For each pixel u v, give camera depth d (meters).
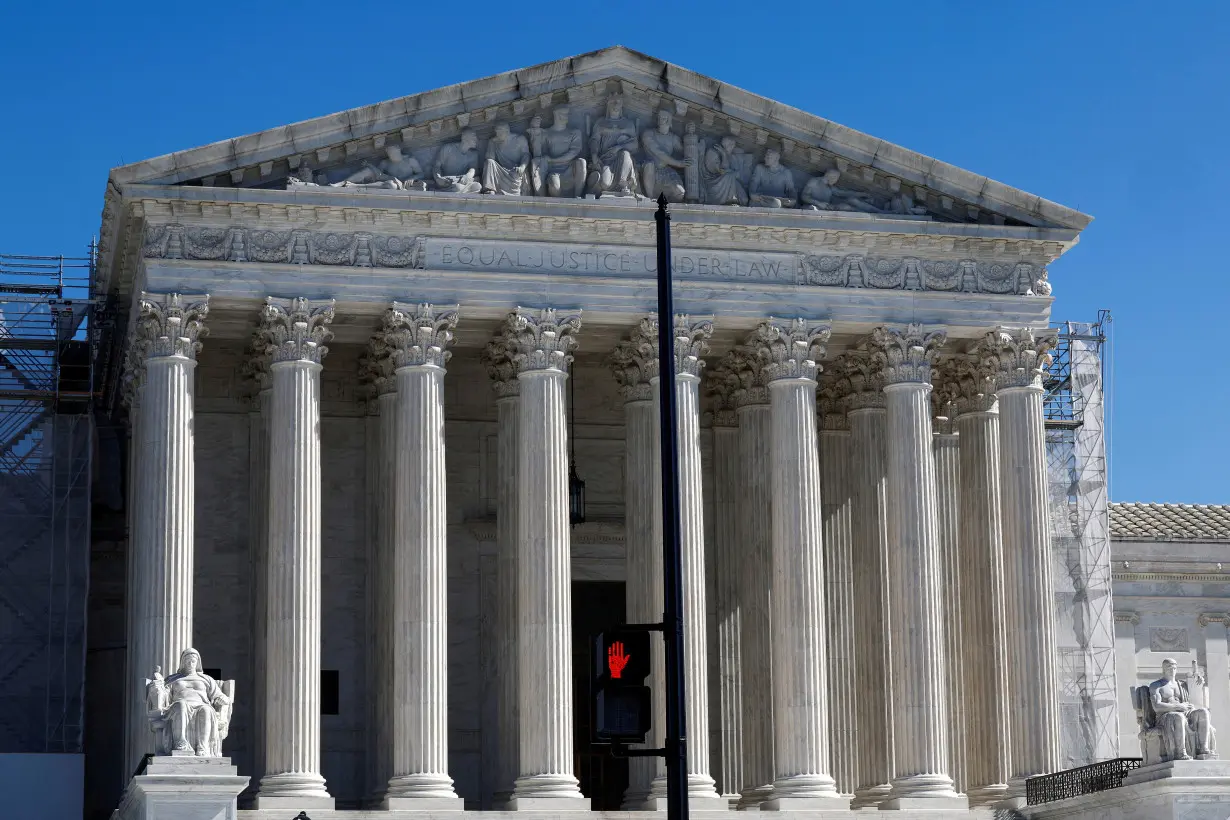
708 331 76.62
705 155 77.88
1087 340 104.06
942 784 75.62
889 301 78.50
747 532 81.25
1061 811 72.94
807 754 74.94
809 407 77.06
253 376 80.81
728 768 81.56
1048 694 77.19
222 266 73.00
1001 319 79.50
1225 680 103.38
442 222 74.94
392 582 77.19
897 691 76.62
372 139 74.44
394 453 77.44
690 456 75.94
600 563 86.56
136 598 72.06
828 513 84.62
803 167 78.94
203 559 81.94
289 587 71.62
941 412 85.06
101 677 87.56
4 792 77.81
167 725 62.50
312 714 71.19
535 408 74.88
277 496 72.31
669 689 40.44
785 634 75.81
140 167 71.75
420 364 74.06
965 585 82.38
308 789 70.38
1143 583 103.81
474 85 74.94
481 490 85.31
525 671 73.56
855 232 78.00
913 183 78.88
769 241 77.75
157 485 71.25
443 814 70.19
